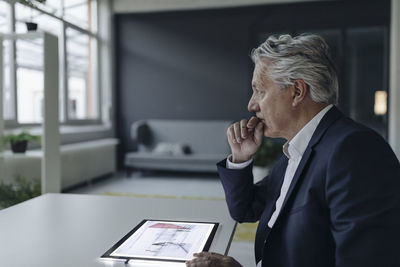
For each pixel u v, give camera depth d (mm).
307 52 980
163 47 7281
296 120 1044
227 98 7074
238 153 1277
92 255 995
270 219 1200
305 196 967
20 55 4934
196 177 6637
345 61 6625
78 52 6527
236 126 1286
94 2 7066
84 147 5648
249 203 1315
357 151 873
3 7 4629
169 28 7238
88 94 6938
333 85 1007
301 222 964
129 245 1054
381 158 857
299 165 1013
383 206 809
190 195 5125
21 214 1386
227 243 1099
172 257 972
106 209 1458
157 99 7359
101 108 7320
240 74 6992
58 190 3947
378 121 6617
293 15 6730
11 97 4781
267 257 1042
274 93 1033
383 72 6574
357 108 6691
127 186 5789
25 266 927
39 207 1488
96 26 7129
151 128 7199
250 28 6906
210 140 6965
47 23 5566
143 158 6422
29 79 5129
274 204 1205
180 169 6312
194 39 7148
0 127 3842
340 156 883
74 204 1539
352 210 826
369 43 6613
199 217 1352
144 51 7363
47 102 3727
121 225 1253
